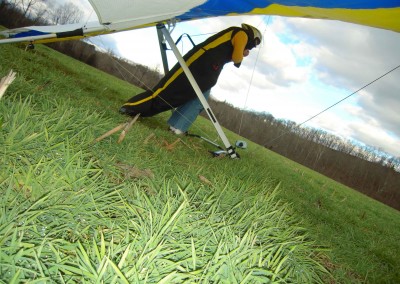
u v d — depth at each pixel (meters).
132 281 0.93
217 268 1.16
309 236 2.35
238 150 6.41
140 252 1.08
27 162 1.47
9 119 1.83
